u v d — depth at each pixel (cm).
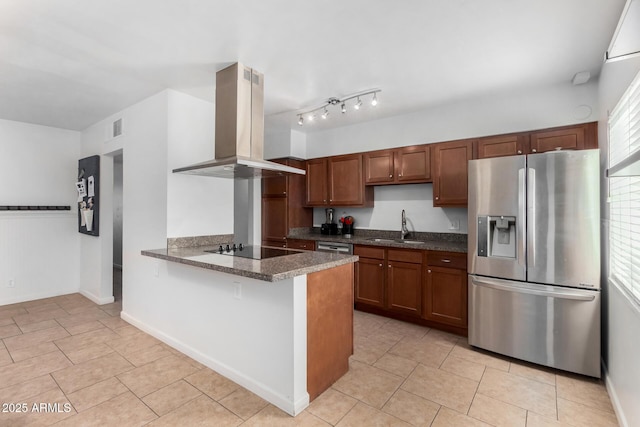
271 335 208
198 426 184
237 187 532
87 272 444
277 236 473
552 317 244
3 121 403
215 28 204
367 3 179
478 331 279
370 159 413
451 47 229
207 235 323
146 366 252
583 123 286
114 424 185
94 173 409
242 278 226
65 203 455
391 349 286
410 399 211
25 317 359
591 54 238
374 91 313
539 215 249
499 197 266
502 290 265
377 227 440
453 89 309
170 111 296
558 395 215
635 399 163
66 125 431
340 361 238
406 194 414
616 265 212
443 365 257
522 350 257
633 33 134
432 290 331
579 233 236
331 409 201
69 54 236
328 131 459
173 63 251
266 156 488
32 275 427
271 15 190
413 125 381
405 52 237
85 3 177
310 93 320
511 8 185
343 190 437
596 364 230
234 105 253
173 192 296
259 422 188
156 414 194
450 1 178
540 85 298
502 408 201
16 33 207
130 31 206
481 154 332
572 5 181
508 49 232
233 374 232
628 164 120
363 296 384
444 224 386
